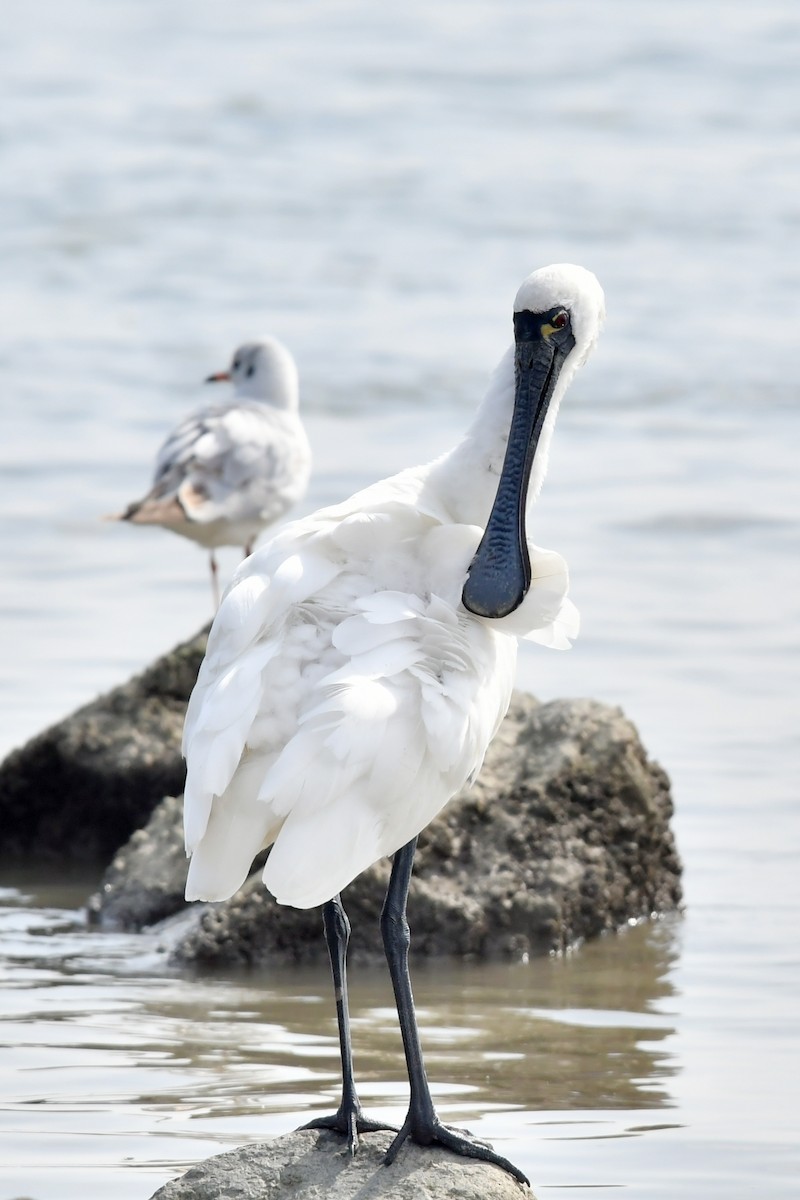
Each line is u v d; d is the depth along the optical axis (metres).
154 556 23.14
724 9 62.97
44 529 24.17
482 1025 11.20
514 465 9.26
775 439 28.91
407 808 8.07
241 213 44.50
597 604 20.72
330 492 25.03
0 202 44.94
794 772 15.72
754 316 36.47
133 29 63.84
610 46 59.16
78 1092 9.98
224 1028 11.07
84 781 15.05
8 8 66.75
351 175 47.84
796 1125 9.60
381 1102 9.88
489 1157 8.18
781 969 12.16
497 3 66.12
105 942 12.91
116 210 44.50
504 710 8.77
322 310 36.59
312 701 7.90
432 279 38.97
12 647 19.12
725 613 20.44
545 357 9.42
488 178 47.66
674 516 24.47
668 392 31.61
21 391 31.02
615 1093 10.07
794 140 51.41
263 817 7.88
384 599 8.22
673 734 16.62
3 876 14.63
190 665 15.29
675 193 46.41
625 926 13.14
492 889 12.72
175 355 33.28
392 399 30.59
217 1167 8.11
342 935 8.57
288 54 60.12
